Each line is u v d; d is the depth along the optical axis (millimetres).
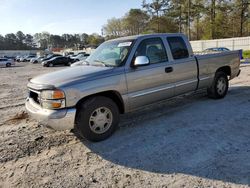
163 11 59281
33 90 4047
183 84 5371
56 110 3727
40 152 3900
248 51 28766
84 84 3896
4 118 5902
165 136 4262
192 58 5562
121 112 4562
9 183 3080
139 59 4379
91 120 4051
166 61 5031
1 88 11195
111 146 3998
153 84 4766
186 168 3219
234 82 9188
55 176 3193
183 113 5461
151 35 4934
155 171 3197
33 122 5414
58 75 4172
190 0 51906
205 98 6680
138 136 4324
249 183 2834
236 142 3879
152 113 5566
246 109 5559
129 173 3186
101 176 3146
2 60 35812
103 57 4891
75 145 4105
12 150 3986
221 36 51500
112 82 4176
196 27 58750
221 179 2938
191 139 4082
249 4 48125
